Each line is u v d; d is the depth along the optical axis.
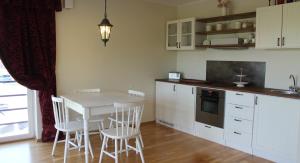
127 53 4.86
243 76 4.35
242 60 4.40
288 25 3.43
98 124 4.20
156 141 4.18
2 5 3.46
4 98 3.94
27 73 3.75
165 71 5.46
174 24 5.18
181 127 4.76
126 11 4.77
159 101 5.21
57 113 3.43
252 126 3.63
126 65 4.87
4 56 3.56
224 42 4.36
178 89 4.75
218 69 4.79
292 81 3.77
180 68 5.57
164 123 5.12
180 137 4.40
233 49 4.53
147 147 3.89
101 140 4.14
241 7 4.38
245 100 3.69
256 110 3.57
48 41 3.88
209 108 4.24
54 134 4.02
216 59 4.82
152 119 5.38
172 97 4.89
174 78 5.20
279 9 3.51
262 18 3.71
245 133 3.73
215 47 4.58
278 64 3.92
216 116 4.11
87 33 4.35
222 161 3.42
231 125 3.90
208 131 4.26
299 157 3.16
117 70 4.77
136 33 4.94
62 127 3.26
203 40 4.94
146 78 5.18
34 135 4.16
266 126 3.47
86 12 4.30
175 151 3.75
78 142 3.66
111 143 4.05
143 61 5.10
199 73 5.16
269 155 3.47
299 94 3.35
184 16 5.40
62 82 4.17
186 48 4.92
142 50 5.06
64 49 4.14
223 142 4.04
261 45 3.75
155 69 5.30
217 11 4.75
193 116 4.50
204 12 4.98
